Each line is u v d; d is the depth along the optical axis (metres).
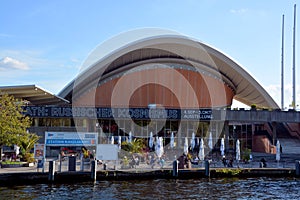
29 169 29.11
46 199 20.75
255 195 23.11
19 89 41.81
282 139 53.03
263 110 50.09
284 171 31.34
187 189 24.52
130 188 24.48
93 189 23.94
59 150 39.94
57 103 55.53
